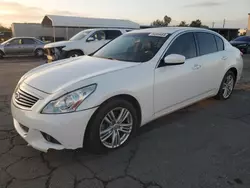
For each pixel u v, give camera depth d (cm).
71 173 241
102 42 1031
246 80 706
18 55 1514
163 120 379
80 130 242
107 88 255
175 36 353
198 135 329
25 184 223
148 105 303
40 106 238
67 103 235
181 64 337
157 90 310
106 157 271
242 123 372
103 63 315
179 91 346
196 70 367
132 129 294
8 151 279
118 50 369
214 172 246
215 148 294
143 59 321
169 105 337
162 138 318
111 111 266
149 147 295
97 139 258
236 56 474
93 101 244
